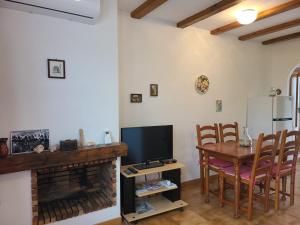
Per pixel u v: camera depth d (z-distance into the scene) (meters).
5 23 2.03
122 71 3.20
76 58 2.37
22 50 2.11
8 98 2.07
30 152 2.15
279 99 4.30
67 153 2.20
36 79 2.18
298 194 3.42
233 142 3.63
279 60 4.91
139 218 2.65
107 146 2.44
